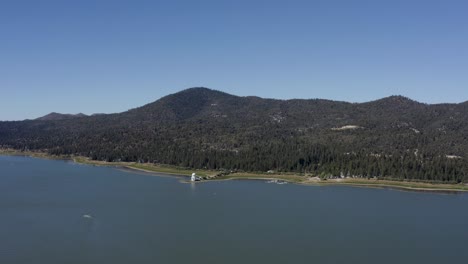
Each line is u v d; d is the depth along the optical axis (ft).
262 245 585.22
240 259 532.32
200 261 522.47
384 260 545.03
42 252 538.88
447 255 568.41
